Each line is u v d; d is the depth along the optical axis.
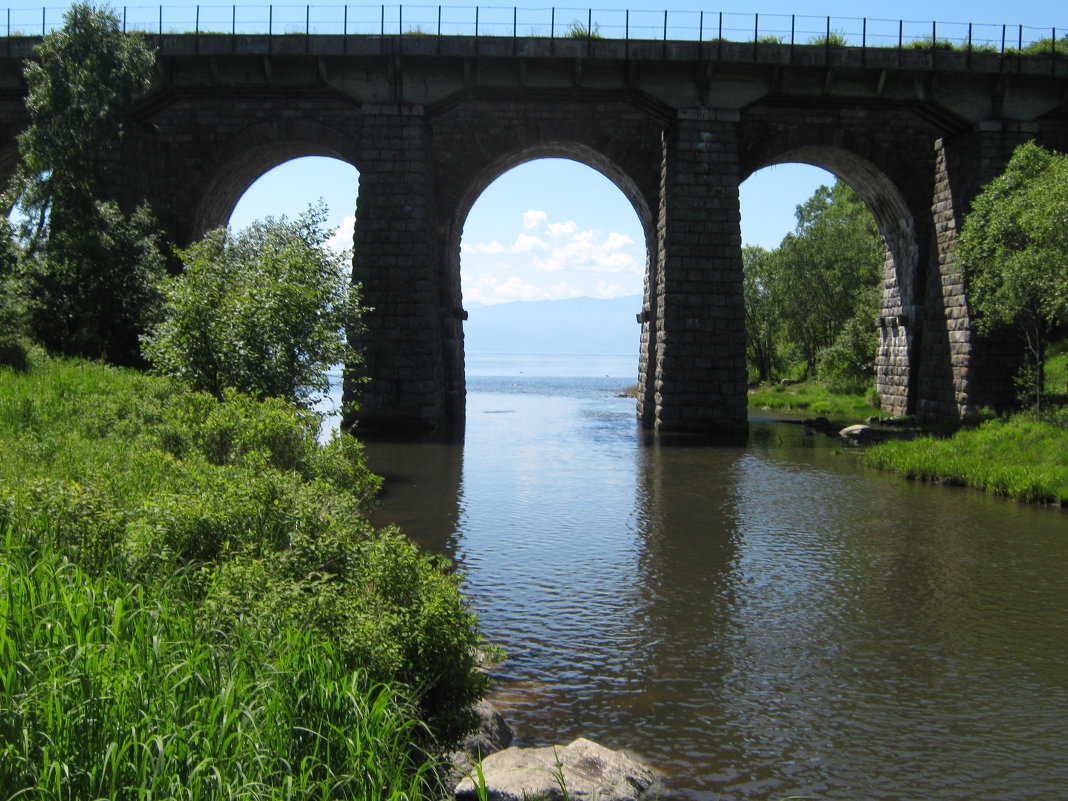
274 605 7.27
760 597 13.65
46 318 32.94
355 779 5.89
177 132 40.56
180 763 5.43
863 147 40.22
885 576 14.95
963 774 8.12
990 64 36.81
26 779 5.12
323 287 24.12
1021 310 32.94
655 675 10.43
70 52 35.34
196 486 10.93
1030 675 10.58
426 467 26.72
